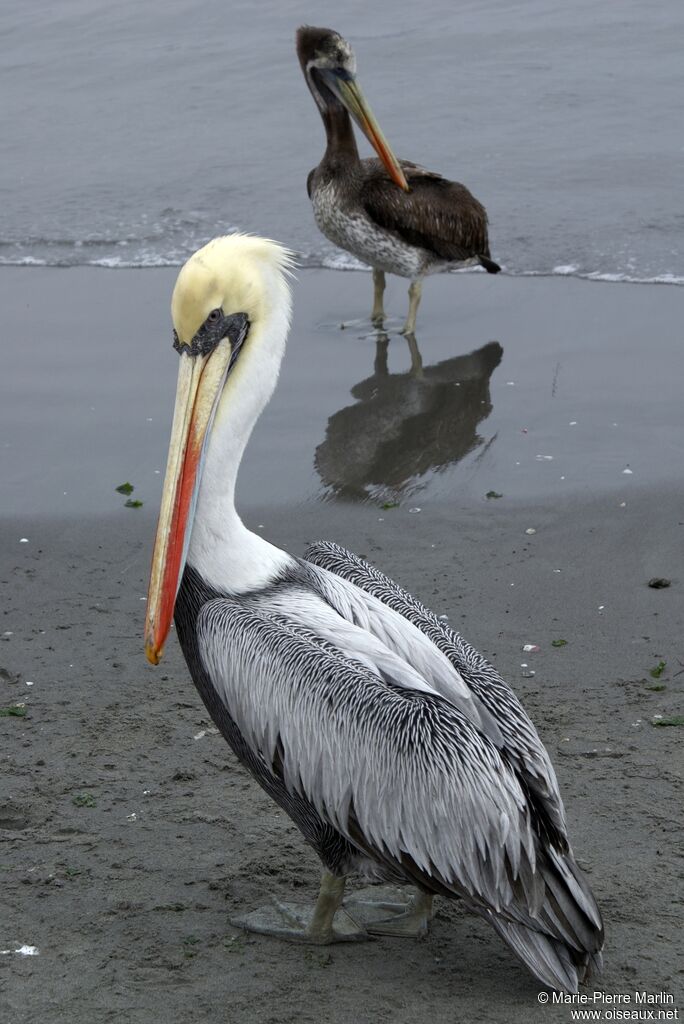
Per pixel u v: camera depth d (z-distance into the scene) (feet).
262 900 18.51
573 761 21.38
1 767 21.79
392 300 44.60
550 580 27.37
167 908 18.26
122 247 49.65
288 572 17.93
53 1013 15.99
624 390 36.35
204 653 16.88
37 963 17.04
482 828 15.42
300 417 36.09
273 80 66.28
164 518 16.94
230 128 61.00
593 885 18.31
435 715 15.78
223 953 17.28
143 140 60.34
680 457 32.24
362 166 41.32
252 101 63.98
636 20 69.46
